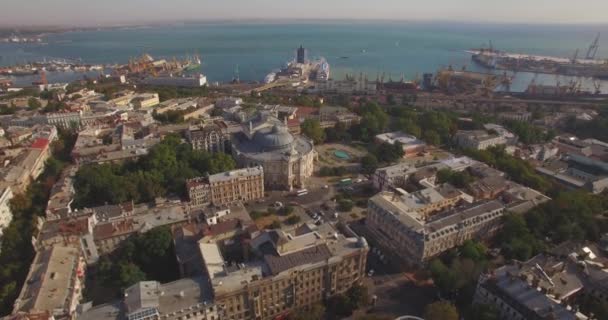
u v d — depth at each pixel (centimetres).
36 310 17188
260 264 19588
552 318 16100
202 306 17512
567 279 19625
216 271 19175
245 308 18850
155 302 17212
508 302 17700
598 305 18012
